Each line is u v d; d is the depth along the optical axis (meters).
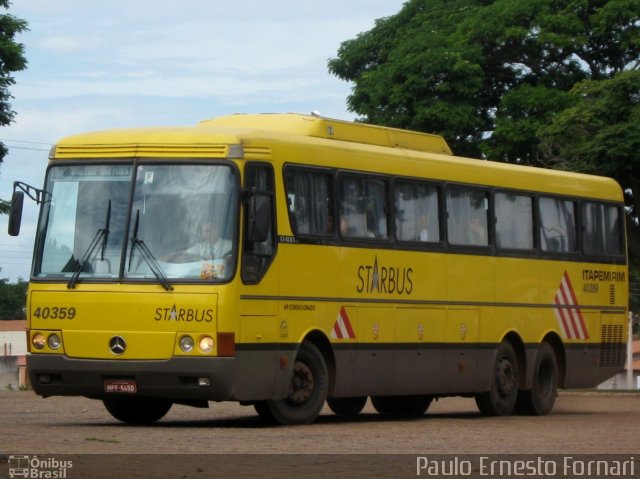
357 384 22.16
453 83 48.34
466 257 24.69
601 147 41.47
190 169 19.88
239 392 19.58
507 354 25.92
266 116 22.66
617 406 32.38
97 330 19.72
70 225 20.25
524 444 18.02
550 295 27.03
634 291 51.59
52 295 20.06
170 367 19.34
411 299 23.30
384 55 53.00
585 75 49.97
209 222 19.64
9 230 20.53
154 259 19.67
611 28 47.94
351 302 21.92
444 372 24.16
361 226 22.27
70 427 20.22
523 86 48.31
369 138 23.42
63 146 20.62
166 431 19.30
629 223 46.25
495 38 49.03
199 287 19.41
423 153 24.19
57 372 19.97
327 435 19.02
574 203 28.00
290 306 20.61
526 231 26.47
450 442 18.17
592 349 28.31
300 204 20.98
